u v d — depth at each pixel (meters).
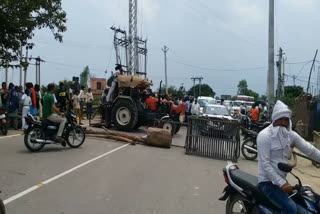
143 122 16.94
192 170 8.82
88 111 19.75
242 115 24.17
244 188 4.25
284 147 3.94
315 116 18.58
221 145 11.12
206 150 11.23
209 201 6.18
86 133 13.41
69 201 5.69
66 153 9.78
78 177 7.22
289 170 3.77
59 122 9.99
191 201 6.12
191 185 7.25
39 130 9.77
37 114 14.52
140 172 8.09
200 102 30.45
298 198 3.92
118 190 6.49
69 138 10.97
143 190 6.61
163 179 7.58
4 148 9.93
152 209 5.57
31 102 13.92
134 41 31.42
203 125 11.28
